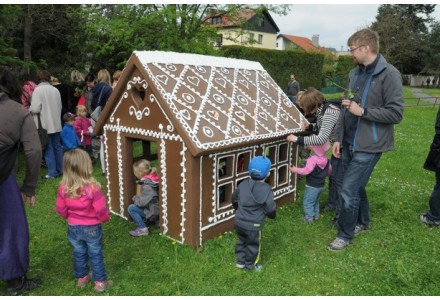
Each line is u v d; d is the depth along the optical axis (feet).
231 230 14.61
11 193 10.19
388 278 11.53
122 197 15.58
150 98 13.28
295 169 15.25
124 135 14.69
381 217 16.16
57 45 46.01
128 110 14.26
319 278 11.58
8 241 10.17
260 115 15.35
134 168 14.70
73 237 10.63
